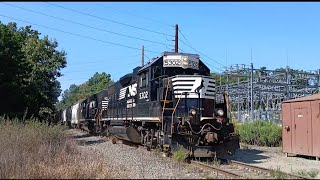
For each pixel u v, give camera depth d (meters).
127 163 14.03
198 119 14.80
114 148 20.33
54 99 49.28
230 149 15.23
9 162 12.31
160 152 16.44
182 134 14.55
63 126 26.53
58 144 17.14
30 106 31.38
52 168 11.15
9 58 27.20
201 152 14.59
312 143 17.02
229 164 14.30
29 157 13.09
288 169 13.62
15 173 11.04
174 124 14.72
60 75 48.59
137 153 17.41
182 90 15.30
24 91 29.72
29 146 15.97
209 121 15.07
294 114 18.39
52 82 47.22
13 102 28.05
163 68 17.16
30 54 45.25
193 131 14.64
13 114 27.28
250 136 25.56
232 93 40.97
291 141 18.42
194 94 15.32
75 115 53.16
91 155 15.14
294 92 38.50
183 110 15.21
